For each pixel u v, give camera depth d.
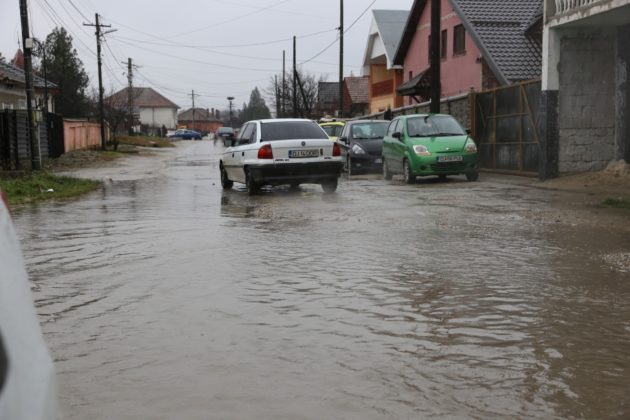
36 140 22.86
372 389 3.63
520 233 8.66
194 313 5.12
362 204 12.09
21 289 1.46
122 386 3.70
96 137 52.09
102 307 5.33
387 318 4.93
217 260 7.10
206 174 22.84
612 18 14.73
